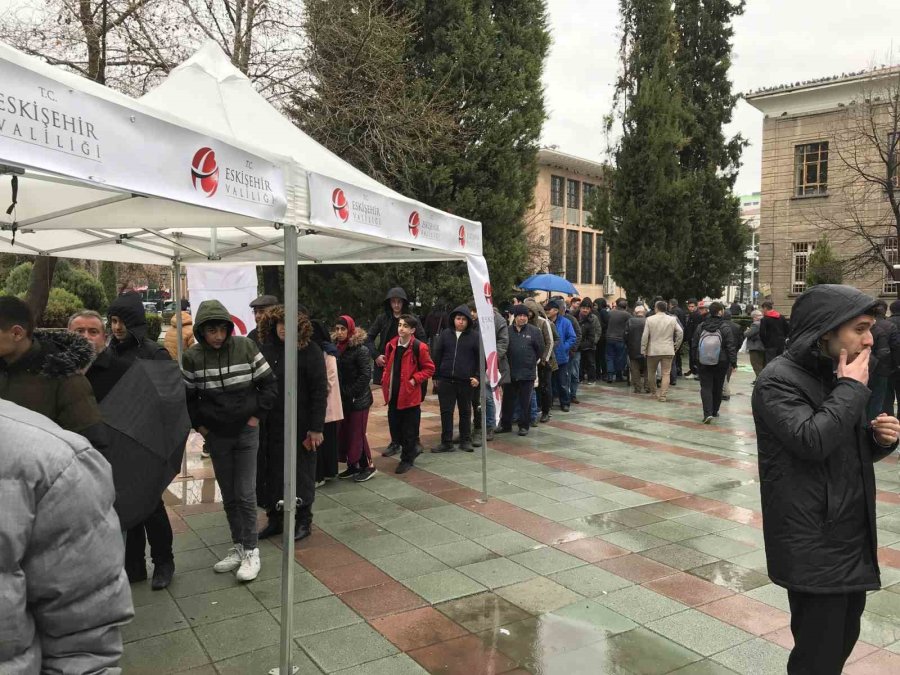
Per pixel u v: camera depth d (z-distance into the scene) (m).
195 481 6.30
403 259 5.87
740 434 8.81
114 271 20.97
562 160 38.03
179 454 3.13
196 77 4.01
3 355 2.51
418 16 13.24
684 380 14.83
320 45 12.37
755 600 3.84
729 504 5.70
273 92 12.23
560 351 10.44
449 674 3.05
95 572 1.28
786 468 2.23
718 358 9.41
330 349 5.89
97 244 4.88
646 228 18.39
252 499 4.20
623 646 3.31
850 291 2.19
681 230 18.23
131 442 2.91
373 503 5.68
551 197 38.75
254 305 5.86
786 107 25.48
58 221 3.70
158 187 2.29
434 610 3.70
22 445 1.23
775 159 25.95
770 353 11.52
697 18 20.19
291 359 3.18
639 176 18.30
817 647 2.20
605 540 4.82
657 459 7.36
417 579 4.12
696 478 6.55
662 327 11.76
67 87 1.92
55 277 17.02
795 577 2.19
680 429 9.16
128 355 3.78
